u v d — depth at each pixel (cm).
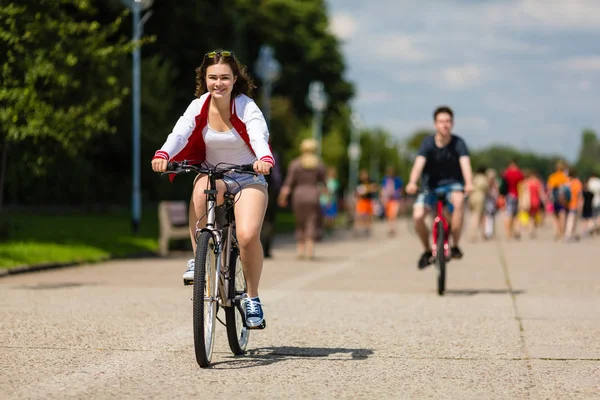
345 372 1700
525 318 2445
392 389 1559
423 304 2755
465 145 3083
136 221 6131
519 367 1762
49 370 1677
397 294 3031
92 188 9869
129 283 3303
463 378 1655
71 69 4097
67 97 4147
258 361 1800
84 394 1485
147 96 8512
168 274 3719
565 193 6938
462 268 4181
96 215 9244
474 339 2092
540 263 4512
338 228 9862
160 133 8738
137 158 6188
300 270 4025
